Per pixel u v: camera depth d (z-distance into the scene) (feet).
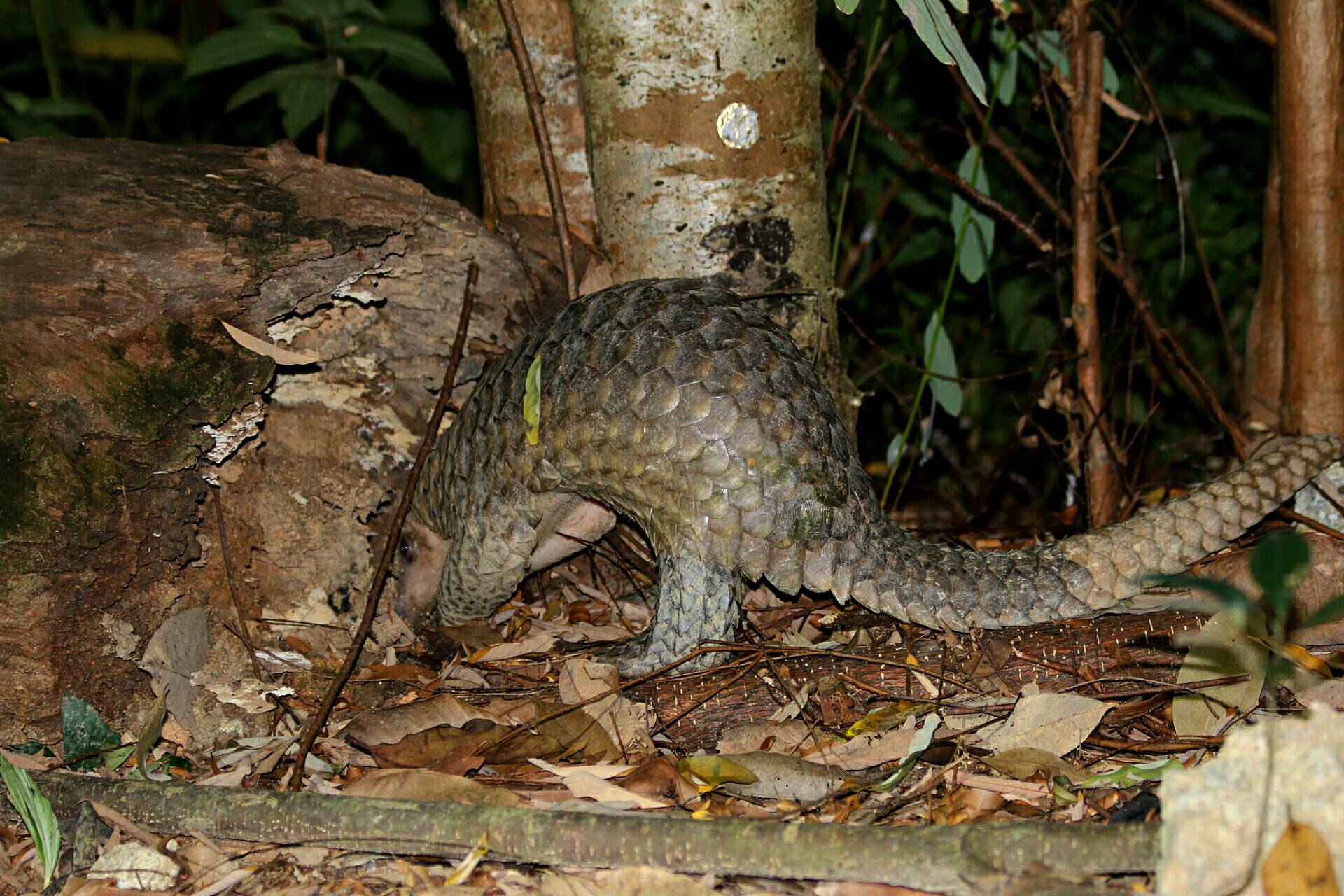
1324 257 10.75
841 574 9.89
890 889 8.95
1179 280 12.09
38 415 9.67
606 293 10.11
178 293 9.96
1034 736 9.51
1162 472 12.08
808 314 10.69
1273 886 8.53
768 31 10.46
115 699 9.87
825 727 9.70
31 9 13.73
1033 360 12.66
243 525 10.41
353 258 10.30
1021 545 11.38
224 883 9.15
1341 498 10.50
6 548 9.61
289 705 10.11
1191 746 9.45
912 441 13.14
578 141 11.05
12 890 9.23
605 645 10.47
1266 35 11.03
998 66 11.42
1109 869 8.76
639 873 8.96
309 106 12.12
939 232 12.71
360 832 9.09
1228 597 8.66
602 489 10.02
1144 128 12.49
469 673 10.33
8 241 9.87
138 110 14.38
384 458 10.76
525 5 10.98
